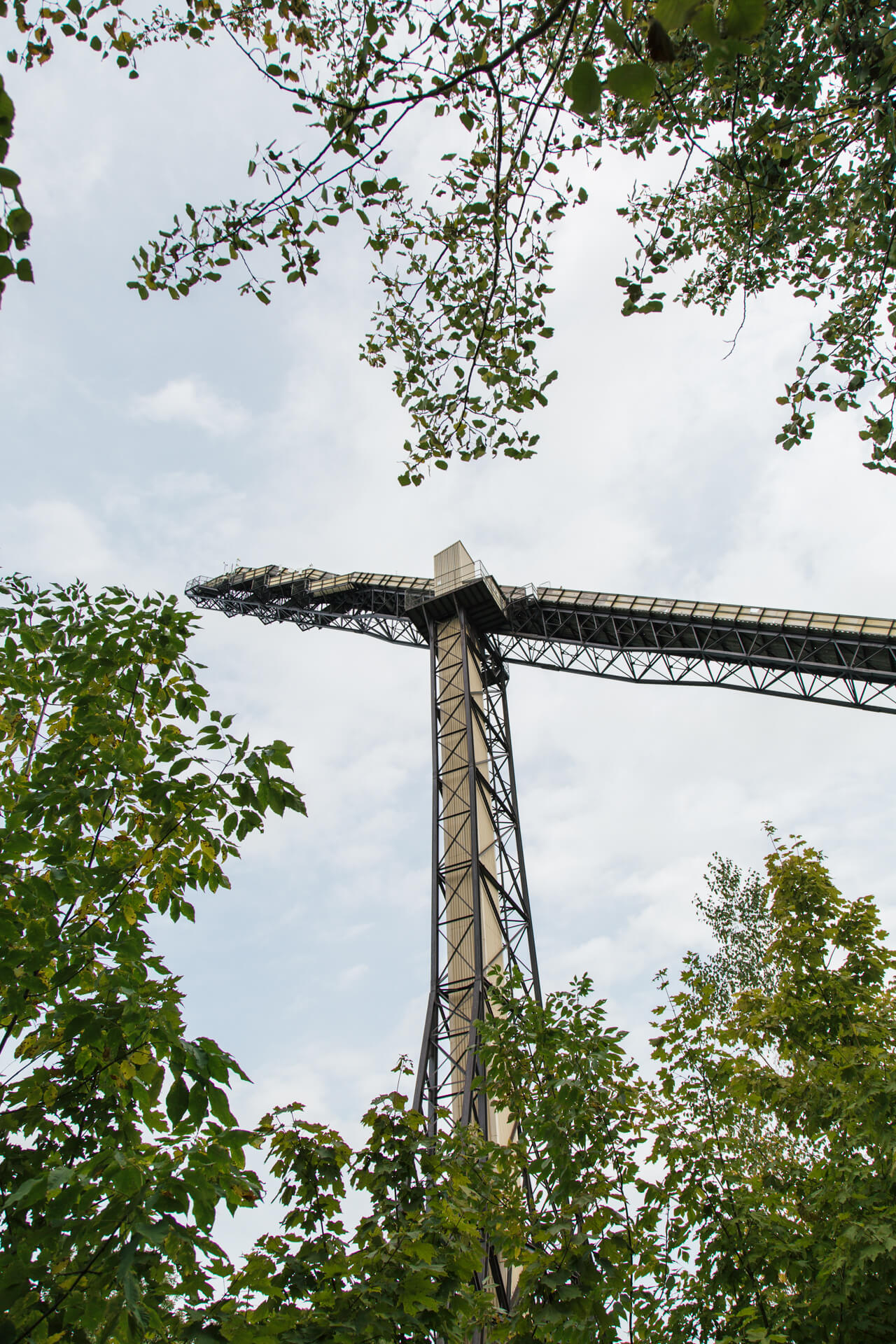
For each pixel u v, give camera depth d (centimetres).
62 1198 394
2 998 488
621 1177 799
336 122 574
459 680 3559
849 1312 686
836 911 1023
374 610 4506
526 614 3853
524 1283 715
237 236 669
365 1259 596
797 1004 957
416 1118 779
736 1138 906
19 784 610
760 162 743
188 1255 430
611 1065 881
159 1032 453
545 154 541
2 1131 483
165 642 671
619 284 685
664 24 261
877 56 624
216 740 597
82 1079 506
